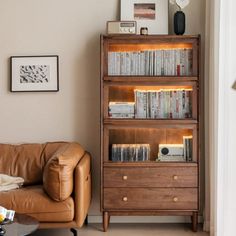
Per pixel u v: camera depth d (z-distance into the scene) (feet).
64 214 11.48
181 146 13.82
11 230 9.04
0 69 14.73
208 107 13.84
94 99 14.70
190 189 13.37
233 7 10.89
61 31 14.66
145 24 14.34
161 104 13.79
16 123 14.79
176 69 13.70
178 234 13.42
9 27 14.69
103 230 13.64
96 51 14.65
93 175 14.70
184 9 14.49
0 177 12.89
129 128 13.62
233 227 10.79
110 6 14.61
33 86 14.70
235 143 10.74
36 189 12.28
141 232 13.62
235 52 10.80
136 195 13.35
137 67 13.76
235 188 10.75
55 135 14.76
